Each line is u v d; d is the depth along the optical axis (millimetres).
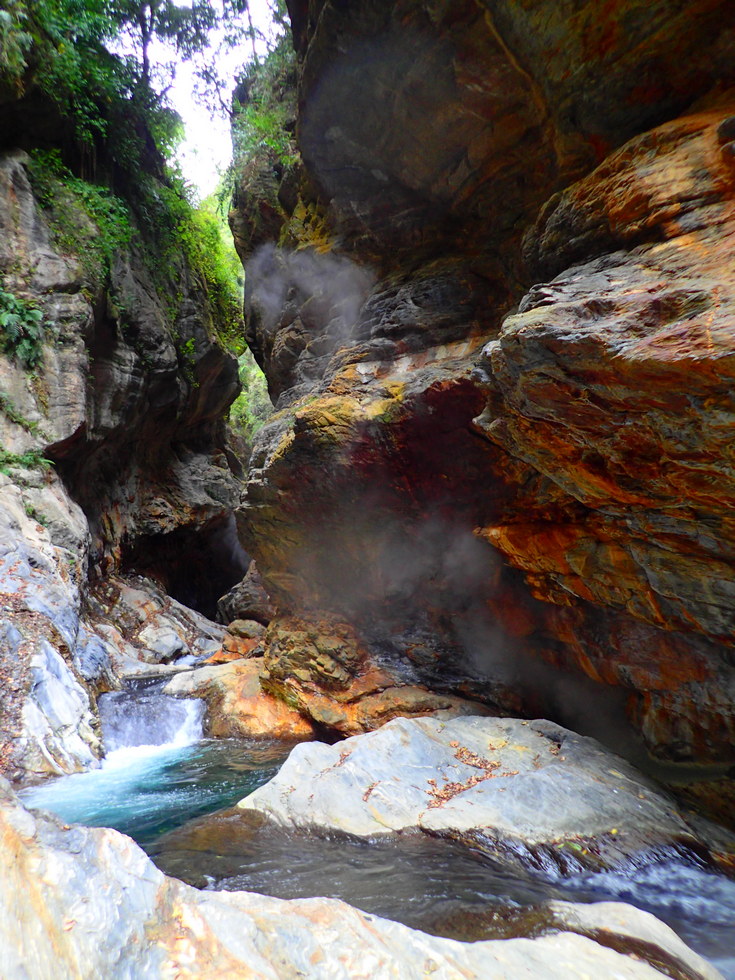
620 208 4316
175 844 4770
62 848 2256
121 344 16391
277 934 2199
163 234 19594
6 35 12391
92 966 1847
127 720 9188
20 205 14039
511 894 3814
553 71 5312
